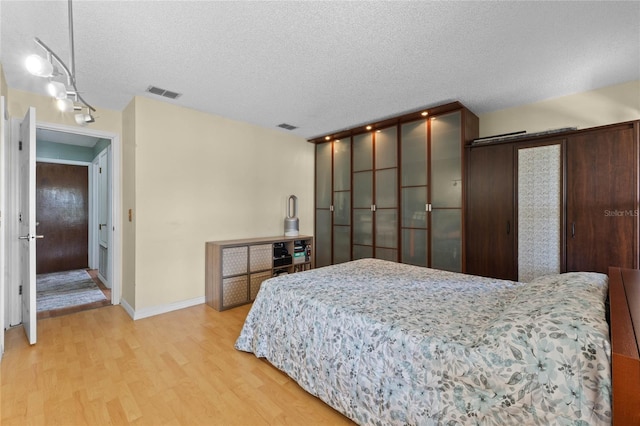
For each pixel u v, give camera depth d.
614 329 0.96
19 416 1.56
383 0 1.67
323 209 4.83
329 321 1.67
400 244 3.83
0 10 1.68
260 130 4.13
